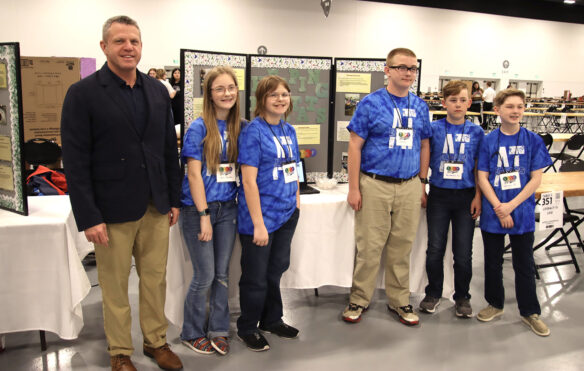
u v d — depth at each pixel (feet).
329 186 8.70
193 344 6.82
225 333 6.89
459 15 41.75
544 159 7.14
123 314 5.94
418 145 7.22
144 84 5.57
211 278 6.50
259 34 35.45
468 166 7.51
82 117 5.12
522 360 6.65
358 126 7.04
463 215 7.67
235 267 7.80
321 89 8.79
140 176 5.53
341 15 37.70
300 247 7.78
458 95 7.30
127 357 6.12
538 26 45.21
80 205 5.22
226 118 6.40
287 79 8.53
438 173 7.63
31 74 12.05
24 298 6.30
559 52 46.80
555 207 8.05
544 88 47.19
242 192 6.47
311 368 6.40
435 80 42.45
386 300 8.73
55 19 29.45
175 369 6.27
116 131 5.26
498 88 45.44
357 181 7.22
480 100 35.55
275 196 6.39
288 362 6.55
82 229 5.30
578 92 48.88
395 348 6.96
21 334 7.23
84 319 7.82
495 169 7.29
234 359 6.61
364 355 6.76
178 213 6.28
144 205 5.65
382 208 7.17
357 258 7.65
